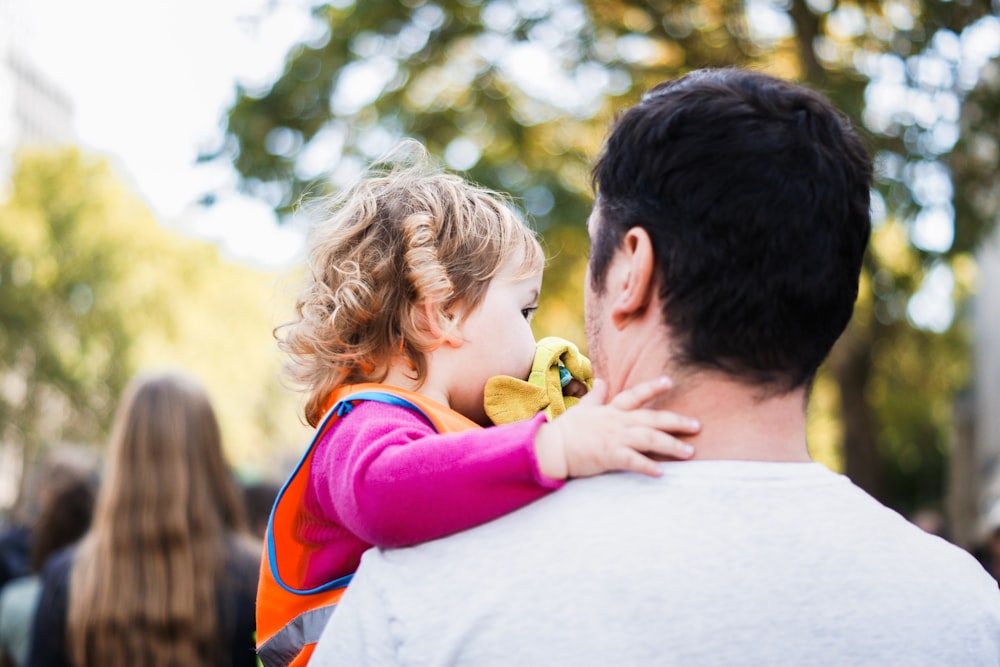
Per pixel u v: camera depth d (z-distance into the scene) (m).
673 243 1.14
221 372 32.97
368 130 10.12
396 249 1.54
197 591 2.65
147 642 2.62
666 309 1.15
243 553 2.76
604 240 1.22
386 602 1.15
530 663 1.07
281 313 1.85
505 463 1.15
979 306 15.62
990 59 8.17
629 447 1.14
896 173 8.04
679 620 1.06
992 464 15.22
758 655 1.06
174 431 2.72
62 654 2.68
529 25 9.62
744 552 1.10
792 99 1.15
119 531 2.66
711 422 1.16
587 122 10.23
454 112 10.23
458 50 10.28
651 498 1.13
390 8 9.78
